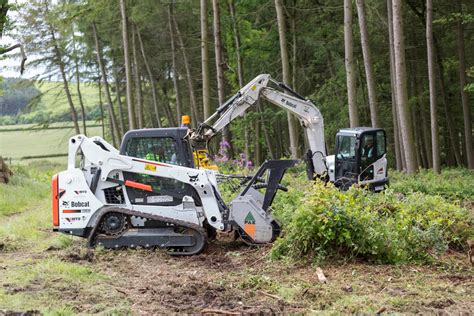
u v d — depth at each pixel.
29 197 19.22
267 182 10.95
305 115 15.07
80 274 8.70
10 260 9.90
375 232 9.16
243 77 33.47
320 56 33.34
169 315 6.86
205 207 10.55
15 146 54.66
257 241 10.59
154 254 10.20
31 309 6.95
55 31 44.28
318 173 15.32
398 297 7.39
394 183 18.78
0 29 22.98
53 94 49.59
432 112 24.27
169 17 37.41
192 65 41.28
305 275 8.62
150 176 10.63
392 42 26.27
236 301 7.43
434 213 10.55
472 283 8.11
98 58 42.62
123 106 53.00
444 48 32.12
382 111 34.31
